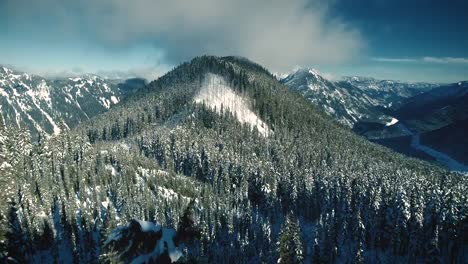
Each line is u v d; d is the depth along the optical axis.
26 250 104.06
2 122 154.88
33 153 163.75
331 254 114.19
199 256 90.81
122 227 37.91
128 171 176.25
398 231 118.75
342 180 157.00
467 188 139.75
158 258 35.59
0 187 116.81
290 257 73.50
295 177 169.50
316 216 152.38
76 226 122.88
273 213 156.25
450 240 113.75
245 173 184.88
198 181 191.75
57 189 146.50
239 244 132.50
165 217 144.88
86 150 191.00
